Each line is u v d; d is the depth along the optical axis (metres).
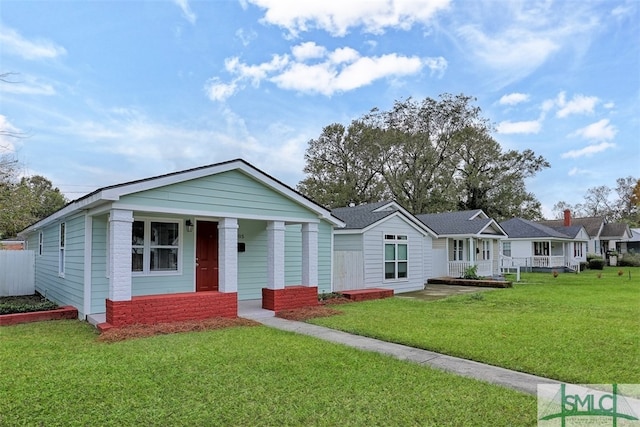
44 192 34.31
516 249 33.00
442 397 4.50
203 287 11.62
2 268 15.23
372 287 16.23
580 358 6.10
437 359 6.16
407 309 11.48
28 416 3.96
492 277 24.16
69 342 7.15
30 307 10.02
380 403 4.32
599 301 13.28
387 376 5.22
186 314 9.12
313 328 8.66
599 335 7.69
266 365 5.65
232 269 9.99
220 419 3.91
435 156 37.31
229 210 10.18
